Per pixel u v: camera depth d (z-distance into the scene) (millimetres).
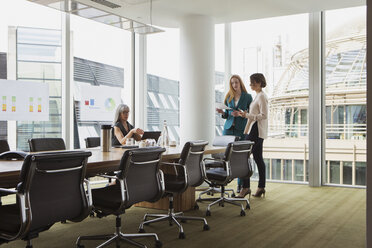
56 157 2363
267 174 7520
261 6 6551
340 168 6938
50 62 6523
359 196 5957
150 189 3281
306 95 7164
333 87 6961
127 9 6648
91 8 4680
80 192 2662
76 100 6973
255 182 7371
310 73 6988
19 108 6137
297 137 7250
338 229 4027
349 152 6848
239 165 4723
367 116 2514
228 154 4465
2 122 5957
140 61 8078
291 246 3449
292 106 7301
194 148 3918
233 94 6254
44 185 2393
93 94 7258
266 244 3504
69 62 6652
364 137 6727
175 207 4863
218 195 6078
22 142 6203
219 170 4891
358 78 6762
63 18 6598
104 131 4180
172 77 8031
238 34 7820
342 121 6902
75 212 2627
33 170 2262
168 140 5340
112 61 7629
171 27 7770
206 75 7098
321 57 7012
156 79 8156
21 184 2256
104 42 7441
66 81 6637
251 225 4188
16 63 6168
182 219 4195
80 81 7016
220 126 7844
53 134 6586
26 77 6277
